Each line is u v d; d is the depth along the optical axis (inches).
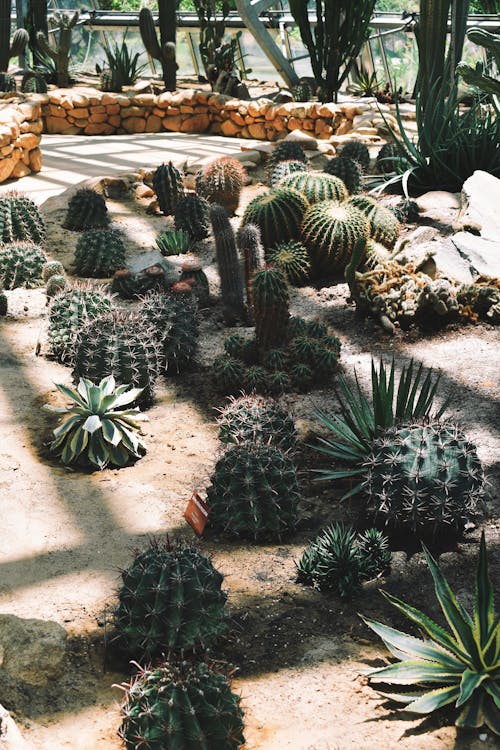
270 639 128.5
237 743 105.4
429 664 118.0
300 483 170.1
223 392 206.4
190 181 363.9
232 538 153.7
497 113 333.4
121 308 241.6
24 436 185.2
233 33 652.7
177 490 167.2
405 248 271.0
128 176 372.8
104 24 663.8
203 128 522.3
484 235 272.8
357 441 171.5
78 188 353.4
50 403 199.3
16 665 118.9
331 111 462.0
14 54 571.2
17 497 161.8
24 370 214.7
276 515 150.9
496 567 144.6
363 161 376.8
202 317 242.7
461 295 235.0
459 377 208.4
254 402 181.2
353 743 108.0
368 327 237.0
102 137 508.1
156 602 120.4
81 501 162.4
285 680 120.2
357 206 278.1
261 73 673.0
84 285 240.5
